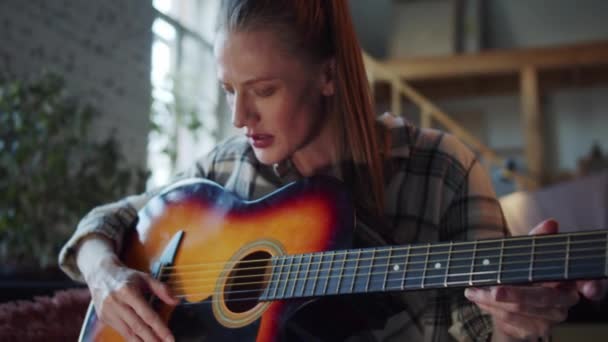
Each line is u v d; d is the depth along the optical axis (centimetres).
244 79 96
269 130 99
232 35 96
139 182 318
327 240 95
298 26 97
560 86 784
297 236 98
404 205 105
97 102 390
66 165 278
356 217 95
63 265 117
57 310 119
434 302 99
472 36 810
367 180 103
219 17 100
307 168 109
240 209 106
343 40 102
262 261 98
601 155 756
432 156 107
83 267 111
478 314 95
